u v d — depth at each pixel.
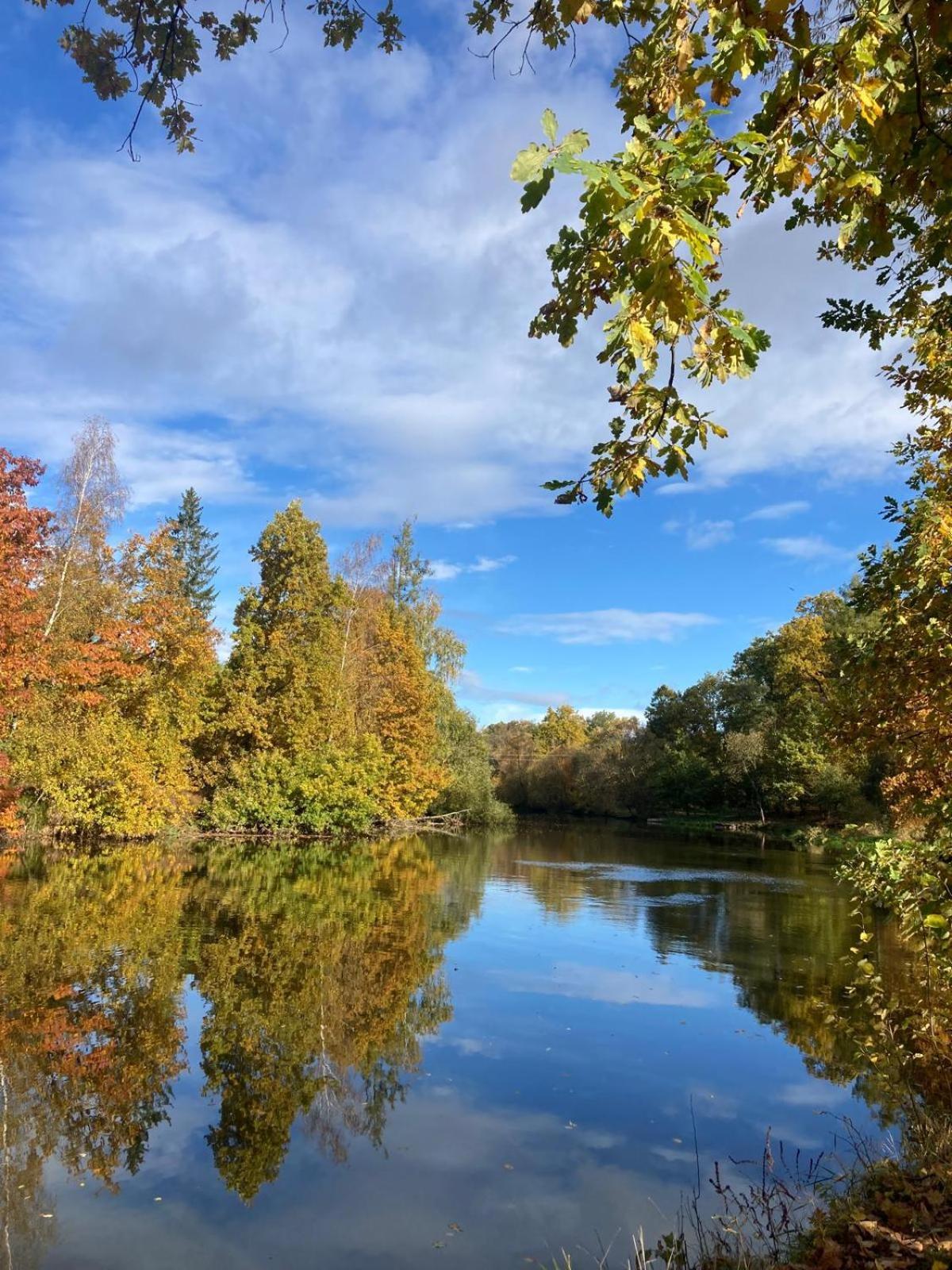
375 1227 4.50
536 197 1.86
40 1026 7.45
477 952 11.27
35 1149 5.33
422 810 37.94
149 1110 5.92
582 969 10.50
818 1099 6.43
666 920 14.34
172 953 10.20
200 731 27.09
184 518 52.44
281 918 12.86
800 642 38.66
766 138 1.98
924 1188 4.38
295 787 28.61
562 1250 4.27
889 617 4.75
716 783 47.72
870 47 2.12
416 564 42.97
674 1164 5.30
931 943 5.11
